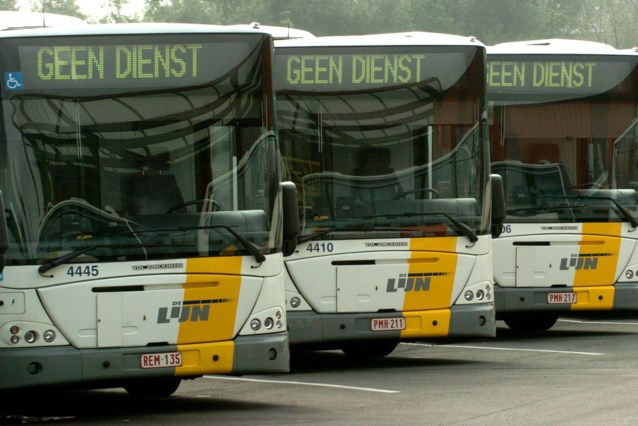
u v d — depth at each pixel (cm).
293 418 1611
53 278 1608
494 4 10669
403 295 2120
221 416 1648
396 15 10175
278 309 1700
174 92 1669
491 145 2583
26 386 1593
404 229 2130
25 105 1630
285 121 2133
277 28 2347
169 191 1656
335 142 2139
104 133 1644
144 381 1878
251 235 1680
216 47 1689
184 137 1667
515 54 2591
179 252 1647
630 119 2602
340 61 2150
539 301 2562
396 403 1725
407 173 2147
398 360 2289
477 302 2153
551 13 11106
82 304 1612
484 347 2478
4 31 1644
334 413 1652
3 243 1520
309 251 2108
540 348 2428
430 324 2120
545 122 2586
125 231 1633
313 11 10031
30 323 1600
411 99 2159
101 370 1611
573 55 2594
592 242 2581
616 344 2478
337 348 2338
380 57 2156
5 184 1614
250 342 1672
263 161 1695
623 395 1736
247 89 1695
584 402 1677
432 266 2133
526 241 2567
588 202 2583
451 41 2178
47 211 1617
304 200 2120
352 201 2130
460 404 1691
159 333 1636
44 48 1642
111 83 1653
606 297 2573
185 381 2077
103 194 1636
